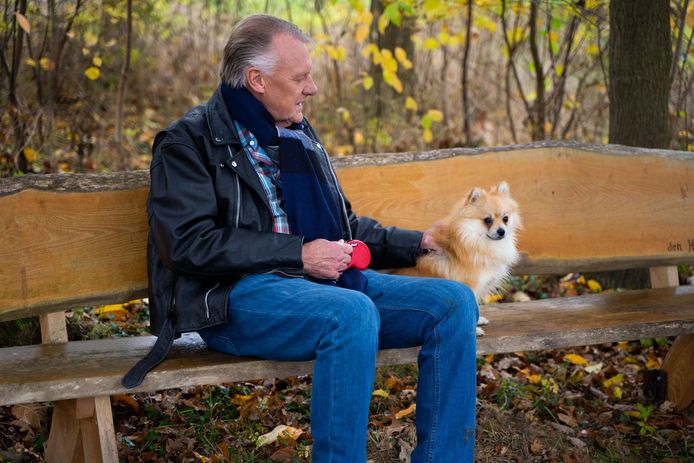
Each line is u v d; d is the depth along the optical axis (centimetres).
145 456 278
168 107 689
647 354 396
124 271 281
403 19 625
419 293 253
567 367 381
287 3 664
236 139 256
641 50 431
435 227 337
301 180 264
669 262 376
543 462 291
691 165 377
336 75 629
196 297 247
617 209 368
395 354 261
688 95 528
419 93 664
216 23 725
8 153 475
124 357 253
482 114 705
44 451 275
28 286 262
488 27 566
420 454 240
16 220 259
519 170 355
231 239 242
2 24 449
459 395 241
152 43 720
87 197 273
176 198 242
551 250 360
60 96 547
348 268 269
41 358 251
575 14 507
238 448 285
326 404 224
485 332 286
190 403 318
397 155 339
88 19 568
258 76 258
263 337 241
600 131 627
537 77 561
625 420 328
